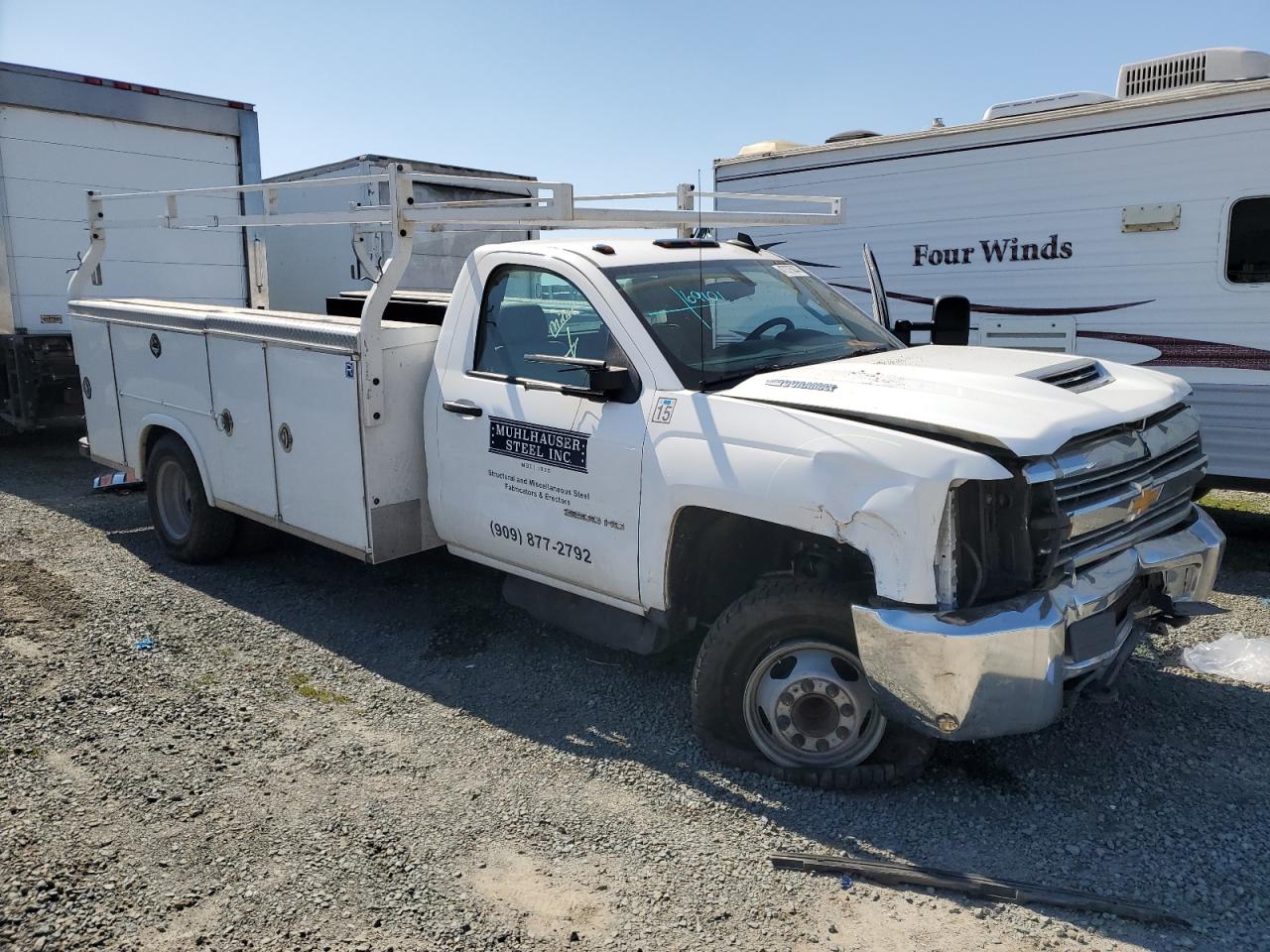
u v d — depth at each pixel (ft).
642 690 15.11
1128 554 12.01
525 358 14.88
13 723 13.62
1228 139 21.31
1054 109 23.94
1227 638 16.48
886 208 26.96
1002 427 10.53
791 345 14.28
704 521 12.82
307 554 21.77
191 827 11.32
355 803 11.90
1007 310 25.12
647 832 11.34
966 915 9.85
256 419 18.08
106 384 22.58
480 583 19.86
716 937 9.56
